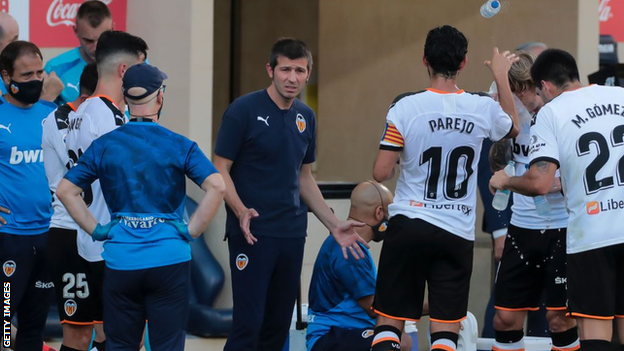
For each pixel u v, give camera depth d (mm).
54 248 17688
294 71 17516
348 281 18594
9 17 22625
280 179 17891
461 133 16078
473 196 16531
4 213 19000
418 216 16125
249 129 17656
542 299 24109
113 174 14844
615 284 16750
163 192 14891
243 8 40094
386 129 16328
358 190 19359
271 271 17938
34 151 19359
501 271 19641
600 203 16484
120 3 26812
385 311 16578
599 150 16516
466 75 32969
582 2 29875
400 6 34781
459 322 16562
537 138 16781
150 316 15016
